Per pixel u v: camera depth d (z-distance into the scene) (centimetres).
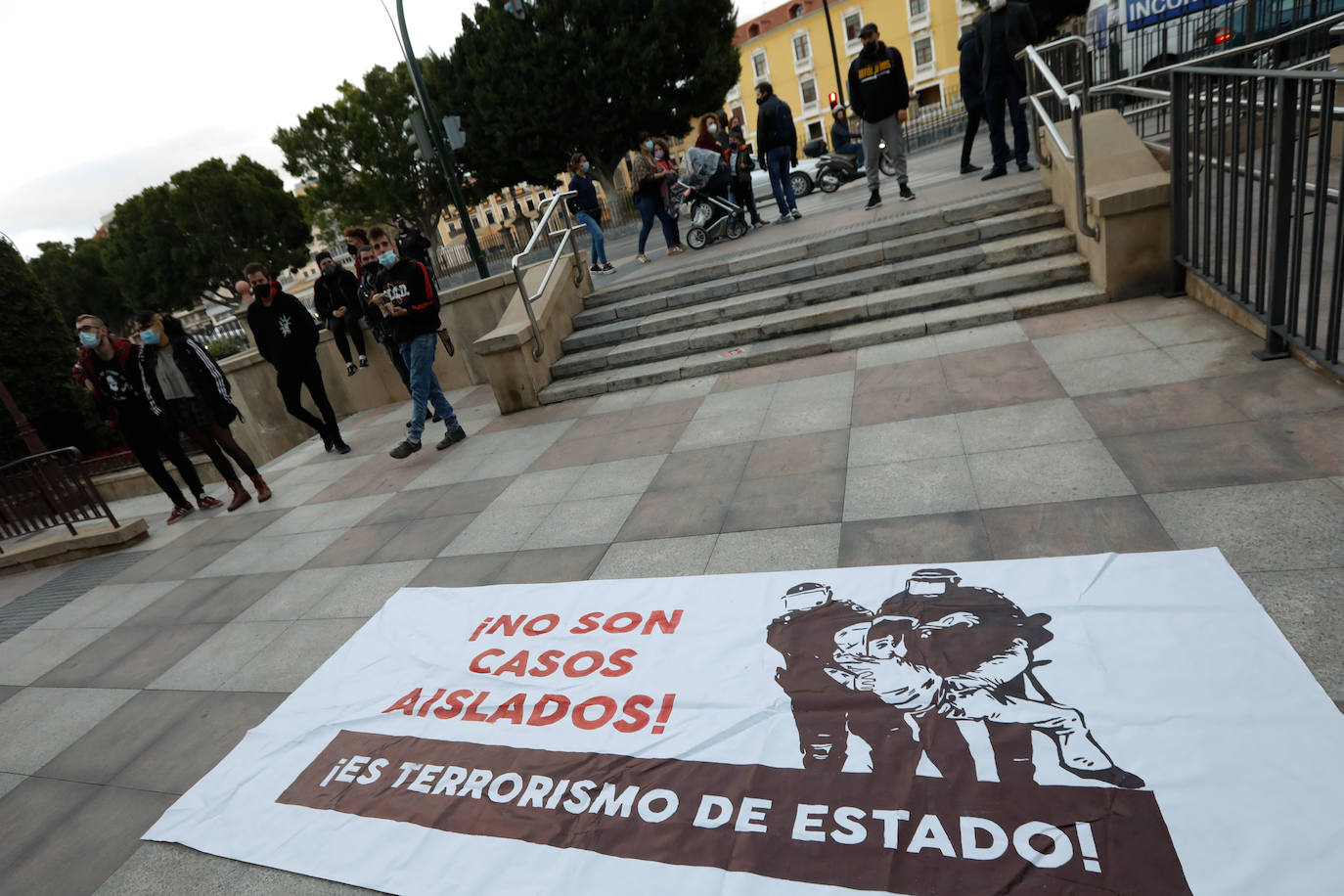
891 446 376
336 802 238
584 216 962
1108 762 180
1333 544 227
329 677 313
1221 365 356
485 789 225
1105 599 231
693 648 265
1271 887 145
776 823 188
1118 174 502
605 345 684
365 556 437
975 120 842
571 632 296
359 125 3272
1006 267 554
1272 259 337
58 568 617
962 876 163
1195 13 955
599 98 2591
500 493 471
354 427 814
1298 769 166
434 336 572
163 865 232
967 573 261
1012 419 366
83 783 292
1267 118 322
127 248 3850
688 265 755
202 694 333
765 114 880
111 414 614
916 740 201
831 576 282
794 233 771
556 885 186
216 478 1099
